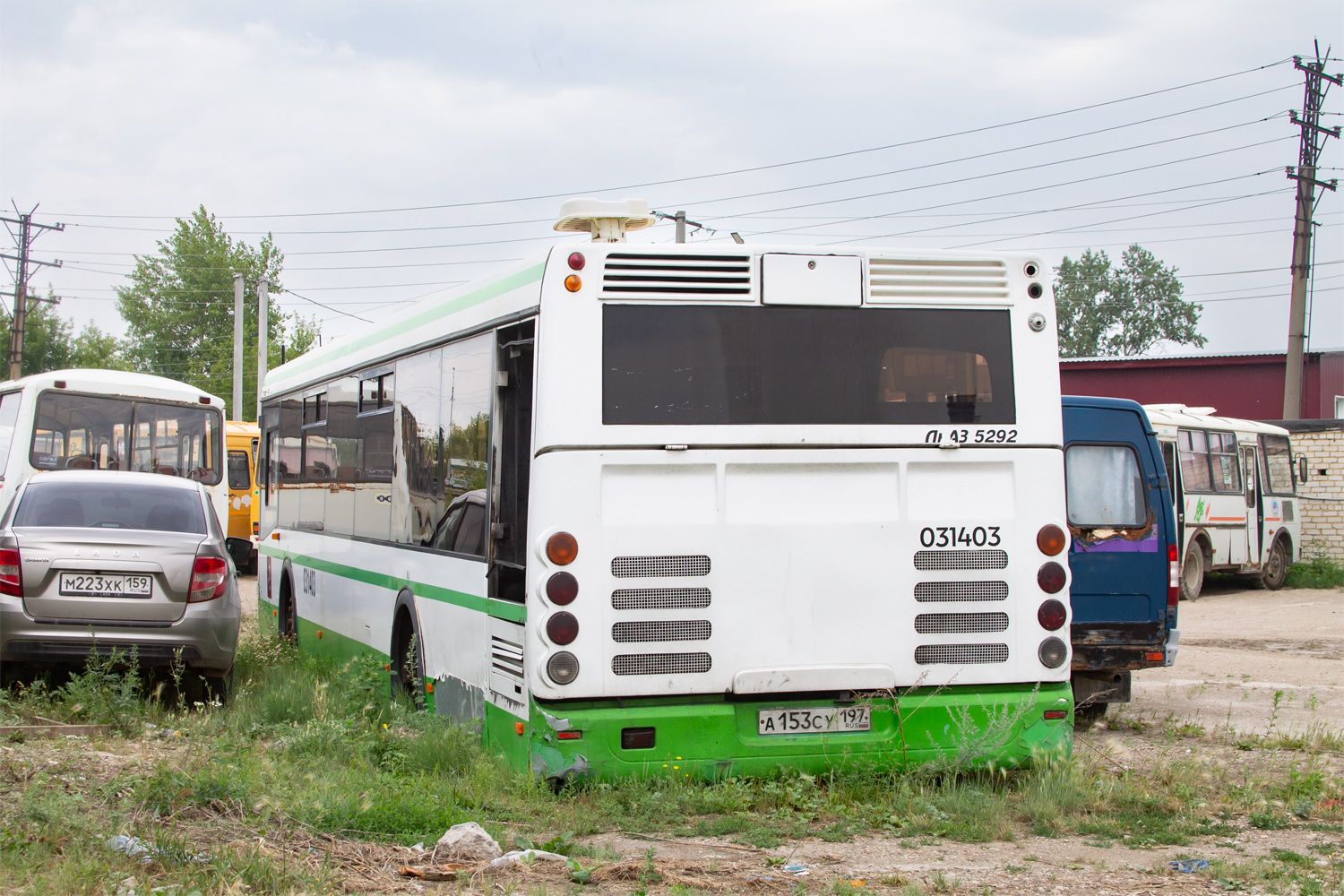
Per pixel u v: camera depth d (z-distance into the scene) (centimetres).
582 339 659
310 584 1264
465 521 786
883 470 688
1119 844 612
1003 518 701
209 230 7206
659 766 652
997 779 700
